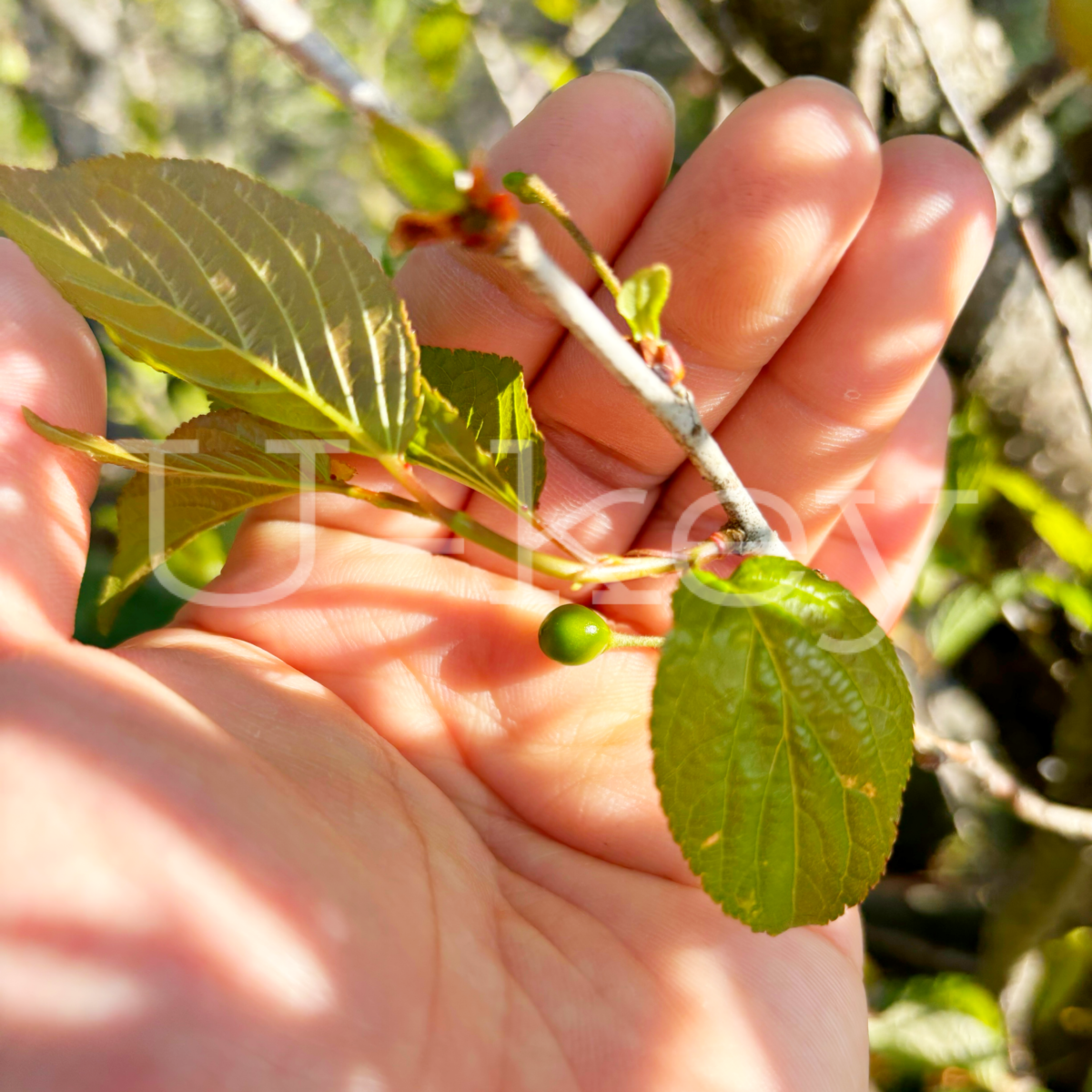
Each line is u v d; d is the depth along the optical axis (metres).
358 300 0.10
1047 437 0.21
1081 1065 0.25
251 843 0.10
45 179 0.10
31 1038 0.09
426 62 0.24
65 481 0.12
